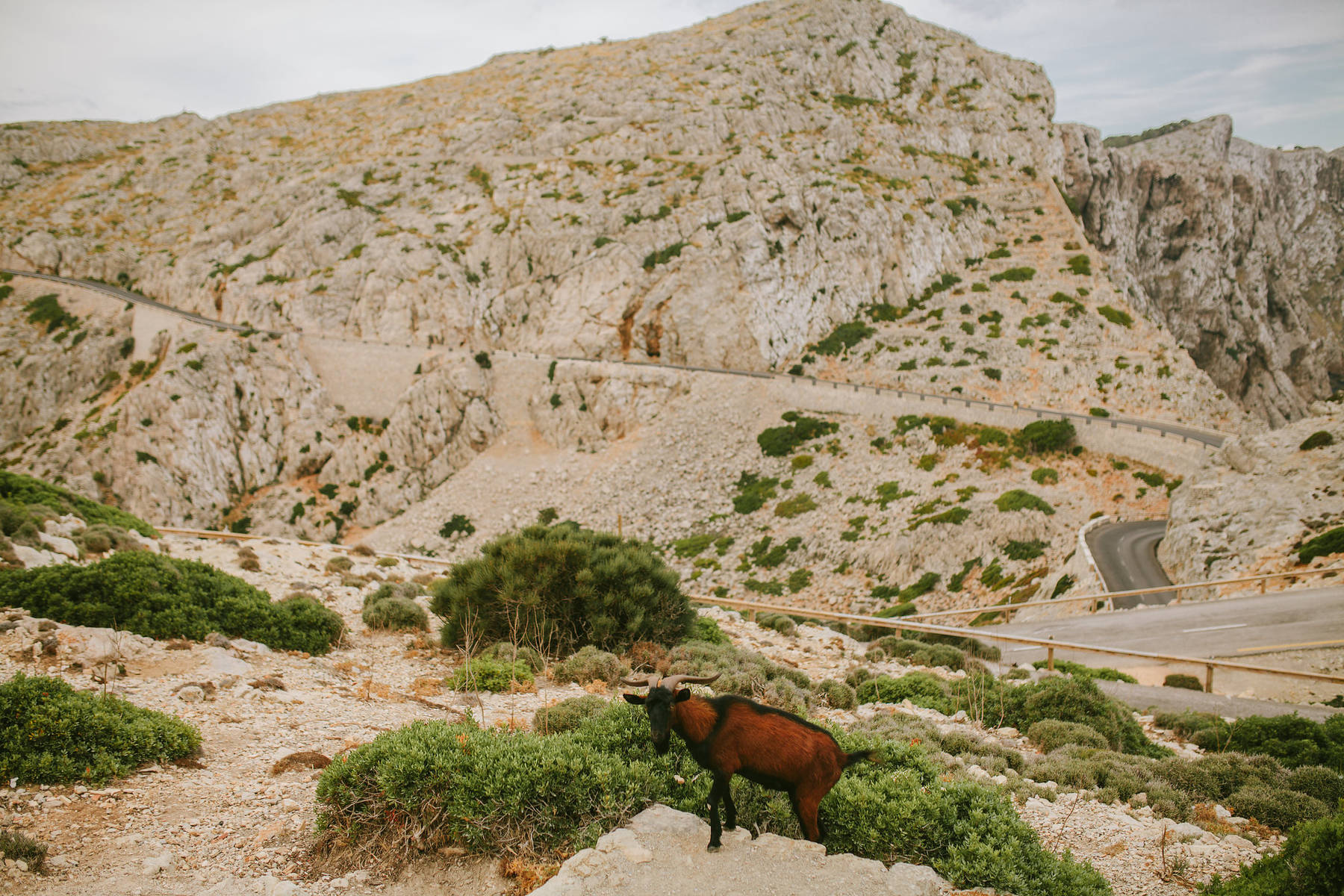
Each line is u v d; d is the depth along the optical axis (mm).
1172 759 11461
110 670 10688
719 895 5594
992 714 14789
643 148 114125
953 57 132875
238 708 10078
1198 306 136000
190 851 6379
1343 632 27125
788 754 5988
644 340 91562
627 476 77375
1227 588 35906
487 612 15648
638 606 16188
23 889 5523
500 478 83125
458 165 120875
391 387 90688
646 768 7180
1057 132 124250
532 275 99188
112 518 25078
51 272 112562
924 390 79625
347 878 6242
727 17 163375
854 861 6242
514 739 7547
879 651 21969
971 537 55281
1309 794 10438
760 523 67375
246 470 84562
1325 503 37344
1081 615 36156
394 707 11109
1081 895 6469
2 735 7266
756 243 91000
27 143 146125
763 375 85562
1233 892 6641
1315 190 190875
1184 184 138625
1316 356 150125
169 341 91938
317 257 103312
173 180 135375
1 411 90812
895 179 107125
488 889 6176
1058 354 81625
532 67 163375
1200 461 54375
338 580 21797
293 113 164875
